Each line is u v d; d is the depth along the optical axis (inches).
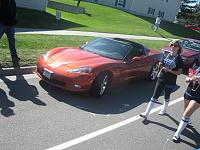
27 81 211.6
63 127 156.6
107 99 211.3
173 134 177.2
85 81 198.5
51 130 150.9
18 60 242.4
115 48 233.8
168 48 366.9
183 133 180.7
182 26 1307.8
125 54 231.9
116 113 189.5
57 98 192.5
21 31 402.6
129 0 1258.0
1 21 225.9
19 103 173.5
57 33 443.5
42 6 700.7
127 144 153.6
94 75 200.5
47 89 203.6
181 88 281.4
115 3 1275.8
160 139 167.2
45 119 161.2
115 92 231.1
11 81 206.4
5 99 175.0
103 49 231.9
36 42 324.8
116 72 217.2
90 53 223.3
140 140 160.9
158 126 183.5
